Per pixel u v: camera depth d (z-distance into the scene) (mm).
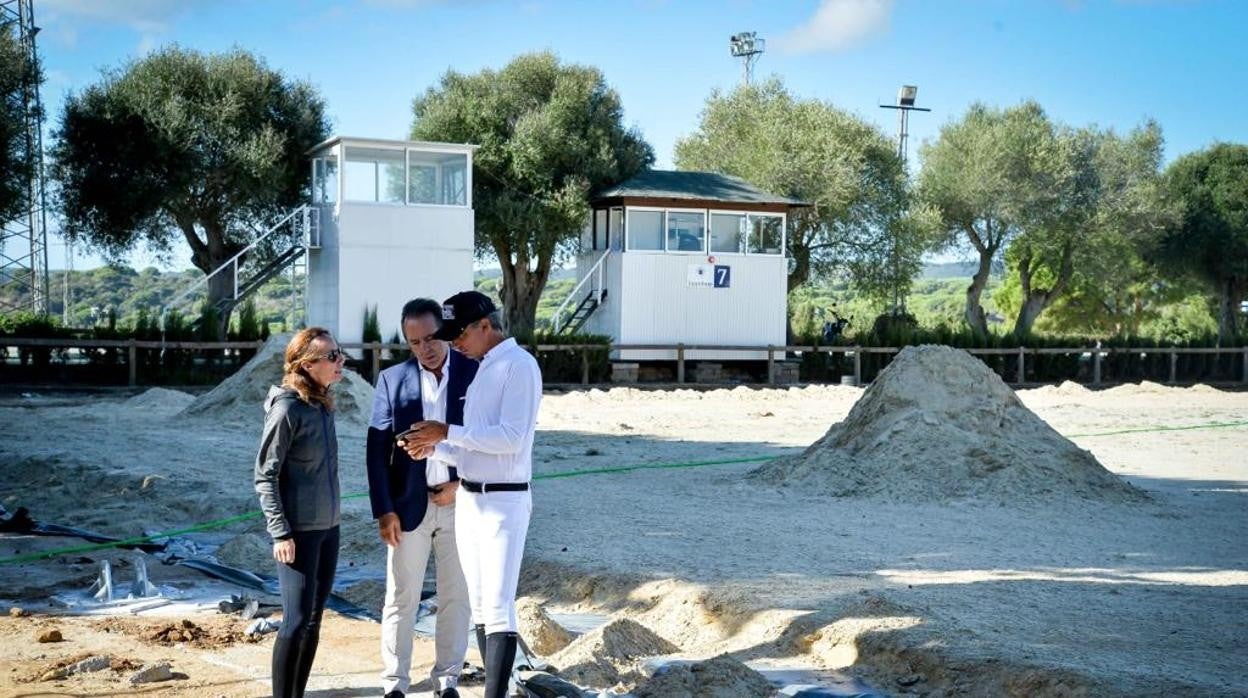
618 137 44312
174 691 6531
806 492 13836
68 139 38312
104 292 83938
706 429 22938
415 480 6258
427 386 6238
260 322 33406
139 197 37594
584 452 18391
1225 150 59219
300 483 5895
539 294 44125
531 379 5961
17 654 7297
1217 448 19953
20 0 40156
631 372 37938
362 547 10914
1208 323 65250
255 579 9695
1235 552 10594
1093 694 6000
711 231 39344
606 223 40688
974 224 55281
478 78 45094
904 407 14789
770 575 9148
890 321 45031
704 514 12234
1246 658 6746
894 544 10688
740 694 6414
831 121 47438
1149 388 35938
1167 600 8438
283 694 5906
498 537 5906
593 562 9727
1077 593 8625
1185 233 58281
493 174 42688
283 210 41750
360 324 35281
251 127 39656
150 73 38750
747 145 49031
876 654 7035
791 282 46406
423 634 7895
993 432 14531
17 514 12141
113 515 12906
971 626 7441
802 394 32656
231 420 21266
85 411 23859
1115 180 54094
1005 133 52469
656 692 6410
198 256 40906
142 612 8578
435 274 36094
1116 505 13219
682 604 8469
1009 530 11570
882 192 47906
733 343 39312
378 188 35594
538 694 6398
